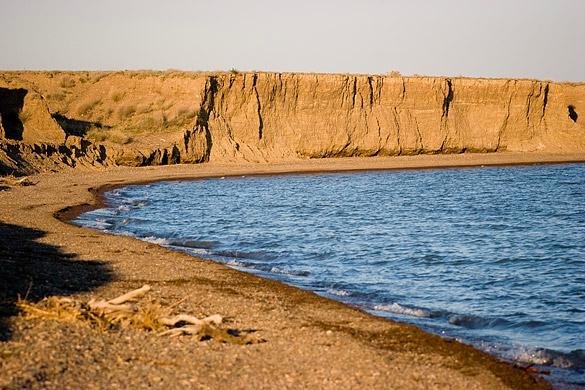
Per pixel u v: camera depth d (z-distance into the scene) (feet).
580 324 58.70
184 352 42.16
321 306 58.95
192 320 47.83
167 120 261.85
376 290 70.85
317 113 289.33
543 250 101.40
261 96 280.51
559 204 170.60
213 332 46.14
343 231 118.62
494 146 317.83
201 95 266.57
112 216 123.24
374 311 60.95
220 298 60.03
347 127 292.40
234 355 42.75
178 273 69.87
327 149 286.66
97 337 42.93
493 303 66.49
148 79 278.46
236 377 38.68
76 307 47.65
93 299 50.47
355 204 165.27
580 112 361.71
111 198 155.53
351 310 58.08
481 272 83.30
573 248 103.76
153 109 268.82
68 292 56.85
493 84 320.09
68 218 115.24
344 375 40.57
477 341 52.13
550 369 45.78
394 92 305.32
